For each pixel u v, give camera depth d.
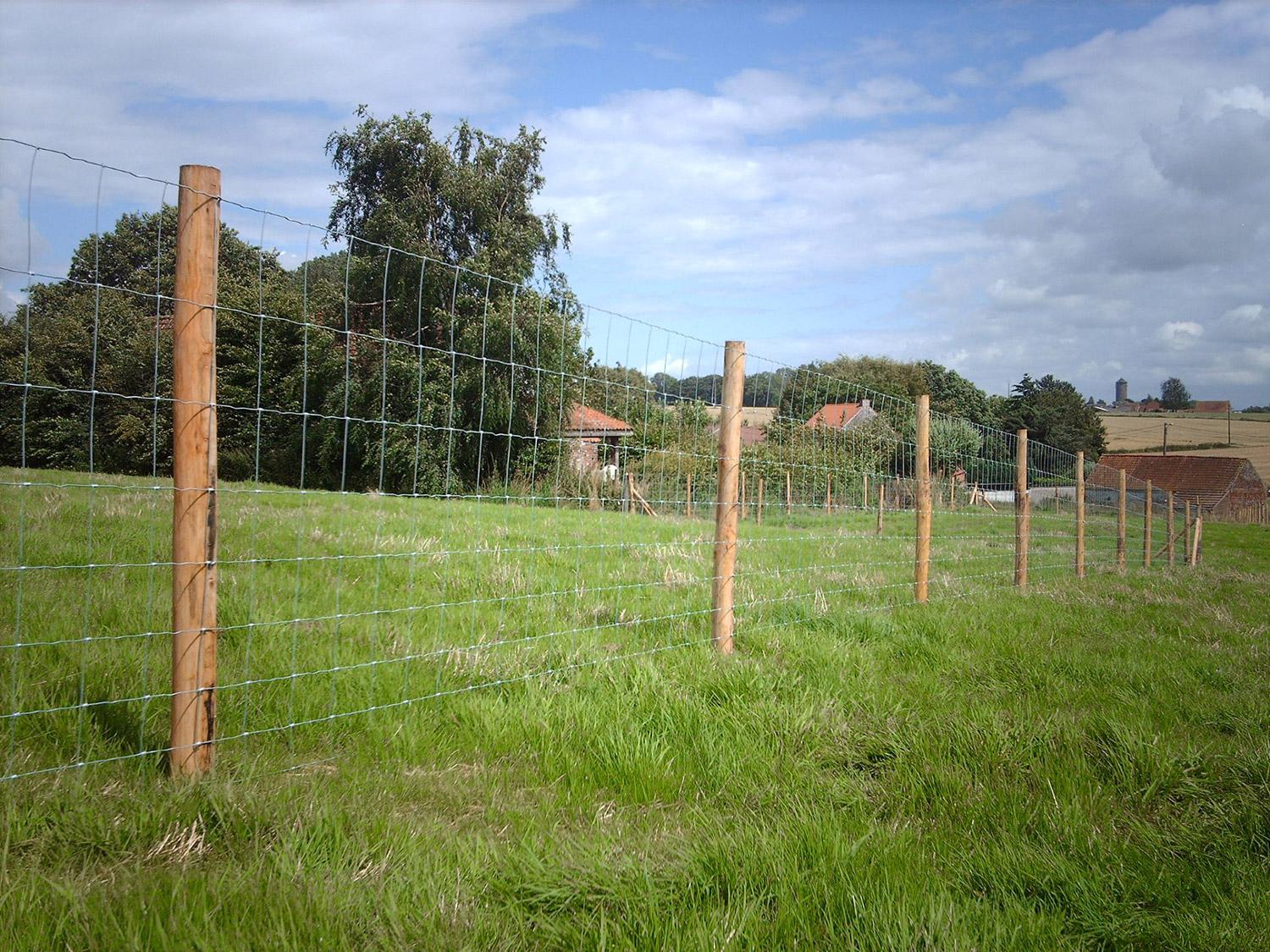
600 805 3.46
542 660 5.15
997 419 66.56
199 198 3.14
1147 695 5.58
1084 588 10.68
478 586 7.06
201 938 2.28
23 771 3.16
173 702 3.21
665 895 2.70
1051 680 5.66
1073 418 64.81
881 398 11.57
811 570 9.23
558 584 7.44
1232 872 3.18
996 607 8.43
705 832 3.20
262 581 6.23
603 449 8.29
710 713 4.53
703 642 5.79
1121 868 3.12
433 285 32.50
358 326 32.72
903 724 4.51
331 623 5.45
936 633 6.92
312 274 27.52
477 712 4.21
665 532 10.88
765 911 2.67
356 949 2.37
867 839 3.18
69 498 8.45
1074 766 4.09
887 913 2.64
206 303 3.19
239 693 4.12
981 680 5.68
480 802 3.40
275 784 3.26
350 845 2.87
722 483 5.88
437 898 2.61
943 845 3.27
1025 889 2.98
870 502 11.39
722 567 5.85
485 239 37.22
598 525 10.66
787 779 3.82
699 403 6.79
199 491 3.21
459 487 13.08
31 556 6.14
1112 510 17.75
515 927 2.56
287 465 25.50
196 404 3.18
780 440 10.14
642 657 5.27
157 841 2.78
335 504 10.98
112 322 15.64
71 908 2.34
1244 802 3.77
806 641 6.19
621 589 7.38
